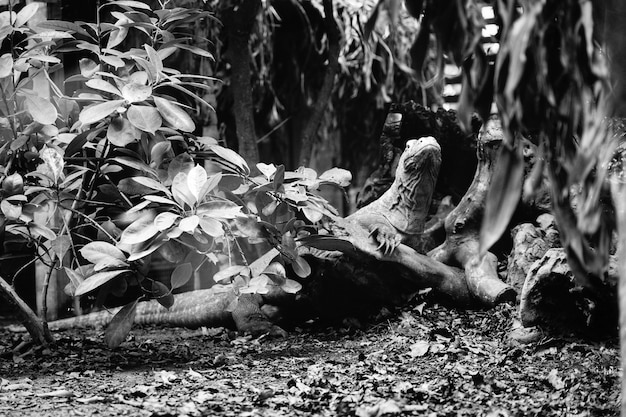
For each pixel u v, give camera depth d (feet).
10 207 17.46
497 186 8.02
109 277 16.80
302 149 30.27
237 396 13.93
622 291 7.82
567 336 18.76
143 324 26.00
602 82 7.93
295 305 23.57
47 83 24.34
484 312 22.17
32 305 27.76
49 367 17.58
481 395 13.73
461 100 8.63
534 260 21.95
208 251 19.24
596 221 8.35
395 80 34.17
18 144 18.10
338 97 35.35
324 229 22.21
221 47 32.55
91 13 26.14
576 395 13.69
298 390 13.98
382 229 22.38
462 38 8.36
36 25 18.44
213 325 24.76
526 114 8.61
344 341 21.22
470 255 23.38
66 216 22.20
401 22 33.24
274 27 34.01
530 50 8.20
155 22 19.80
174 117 17.07
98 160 18.89
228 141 34.14
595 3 8.14
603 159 8.46
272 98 35.24
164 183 18.26
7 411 12.86
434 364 16.94
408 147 23.45
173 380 15.66
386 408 12.17
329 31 30.09
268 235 18.38
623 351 7.73
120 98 18.13
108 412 12.69
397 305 22.90
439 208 26.40
